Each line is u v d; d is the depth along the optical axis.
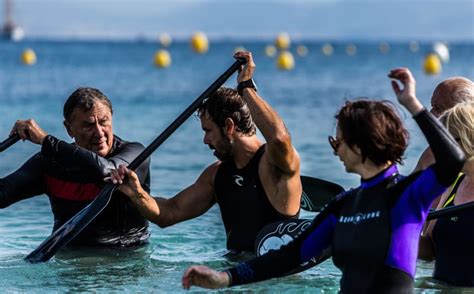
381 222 5.21
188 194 8.39
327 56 104.88
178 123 8.25
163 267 8.23
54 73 51.38
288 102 30.56
